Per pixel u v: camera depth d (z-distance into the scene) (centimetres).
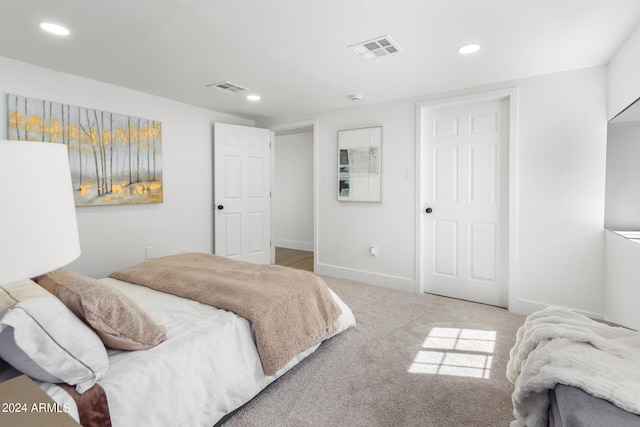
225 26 201
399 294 348
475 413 162
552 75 275
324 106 392
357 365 205
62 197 72
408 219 357
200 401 140
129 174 327
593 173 261
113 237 322
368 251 388
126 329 128
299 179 620
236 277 218
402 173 359
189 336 148
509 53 238
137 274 225
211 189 413
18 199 62
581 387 87
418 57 246
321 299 216
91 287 124
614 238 236
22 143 64
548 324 130
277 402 171
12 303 100
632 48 204
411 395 176
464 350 225
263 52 239
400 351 223
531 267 289
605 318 257
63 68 271
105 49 234
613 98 240
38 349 99
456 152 332
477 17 190
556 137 275
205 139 405
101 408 110
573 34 209
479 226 322
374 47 230
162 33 210
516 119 290
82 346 109
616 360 96
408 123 353
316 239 433
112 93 314
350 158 394
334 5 178
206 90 331
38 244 66
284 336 179
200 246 402
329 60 254
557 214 277
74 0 172
